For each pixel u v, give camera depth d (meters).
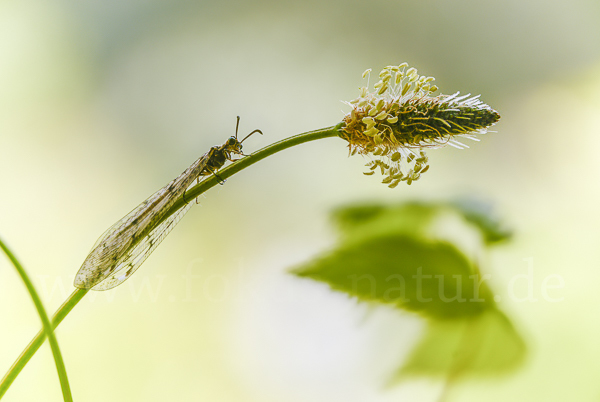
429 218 0.27
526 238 0.28
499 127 0.56
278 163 0.60
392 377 0.27
